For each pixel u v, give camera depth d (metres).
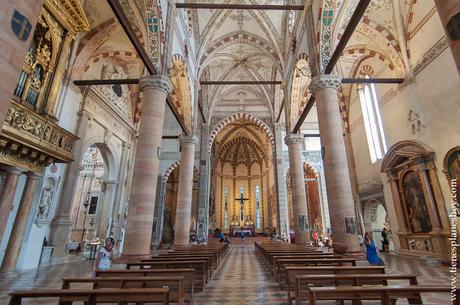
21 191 9.26
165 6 10.53
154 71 9.52
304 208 14.75
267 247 11.90
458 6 2.82
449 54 9.99
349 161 17.97
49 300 5.08
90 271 9.04
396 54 12.48
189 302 4.76
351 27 8.00
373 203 16.38
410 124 12.11
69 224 11.53
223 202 38.75
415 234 11.63
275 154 22.97
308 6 11.09
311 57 10.58
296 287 4.24
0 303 5.05
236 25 17.22
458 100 9.62
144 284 4.11
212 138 23.83
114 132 15.88
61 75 9.70
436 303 4.62
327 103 9.37
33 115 7.89
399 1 11.92
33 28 3.04
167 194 28.55
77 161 12.09
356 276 4.11
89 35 12.23
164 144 24.48
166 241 25.88
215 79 22.20
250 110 24.58
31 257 9.58
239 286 6.52
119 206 16.08
